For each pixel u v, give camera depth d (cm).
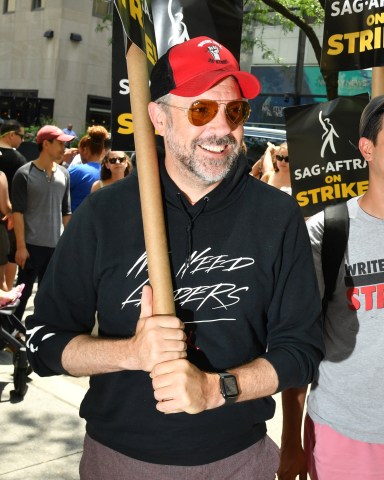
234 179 188
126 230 188
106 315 190
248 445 193
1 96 2614
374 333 227
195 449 184
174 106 183
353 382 228
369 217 229
